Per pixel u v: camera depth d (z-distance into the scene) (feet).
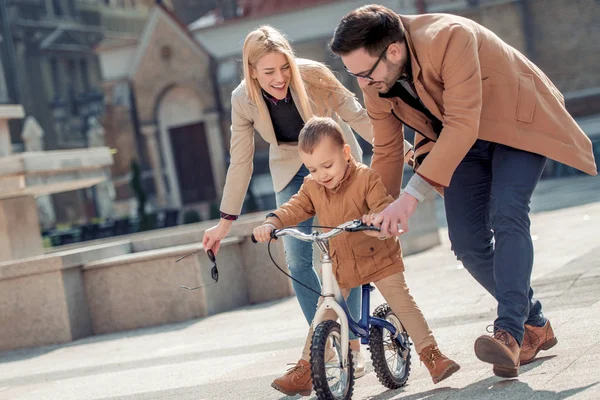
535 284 23.85
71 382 21.94
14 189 39.27
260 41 16.43
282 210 14.89
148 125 132.16
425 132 14.76
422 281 30.19
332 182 14.40
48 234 96.02
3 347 31.58
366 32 13.28
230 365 20.54
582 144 14.64
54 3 147.64
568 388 12.83
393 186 15.99
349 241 14.56
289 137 17.54
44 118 141.49
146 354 24.90
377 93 14.88
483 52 14.02
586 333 16.57
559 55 116.78
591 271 24.48
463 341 18.13
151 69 131.44
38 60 142.41
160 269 31.73
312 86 17.19
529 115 14.14
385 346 15.35
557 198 64.85
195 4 167.73
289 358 20.01
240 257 33.83
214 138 129.49
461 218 15.14
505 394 13.12
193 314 31.53
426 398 13.92
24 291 31.30
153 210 131.75
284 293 33.58
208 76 128.88
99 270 32.14
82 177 42.75
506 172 14.17
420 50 13.58
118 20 159.33
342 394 14.20
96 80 152.35
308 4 122.72
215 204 122.72
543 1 116.67
